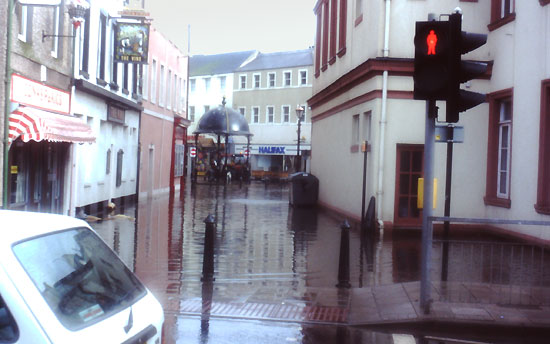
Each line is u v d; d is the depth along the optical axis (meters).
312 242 14.88
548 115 13.54
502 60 15.94
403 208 17.02
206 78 71.12
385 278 10.21
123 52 22.00
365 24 18.41
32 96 14.83
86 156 20.53
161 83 33.38
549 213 13.08
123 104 24.47
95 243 3.65
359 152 18.94
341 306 8.09
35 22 14.95
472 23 16.83
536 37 14.05
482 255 8.89
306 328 7.08
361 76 18.22
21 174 15.41
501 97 16.00
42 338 2.64
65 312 2.86
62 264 3.11
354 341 6.62
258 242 14.77
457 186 16.84
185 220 19.77
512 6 15.73
